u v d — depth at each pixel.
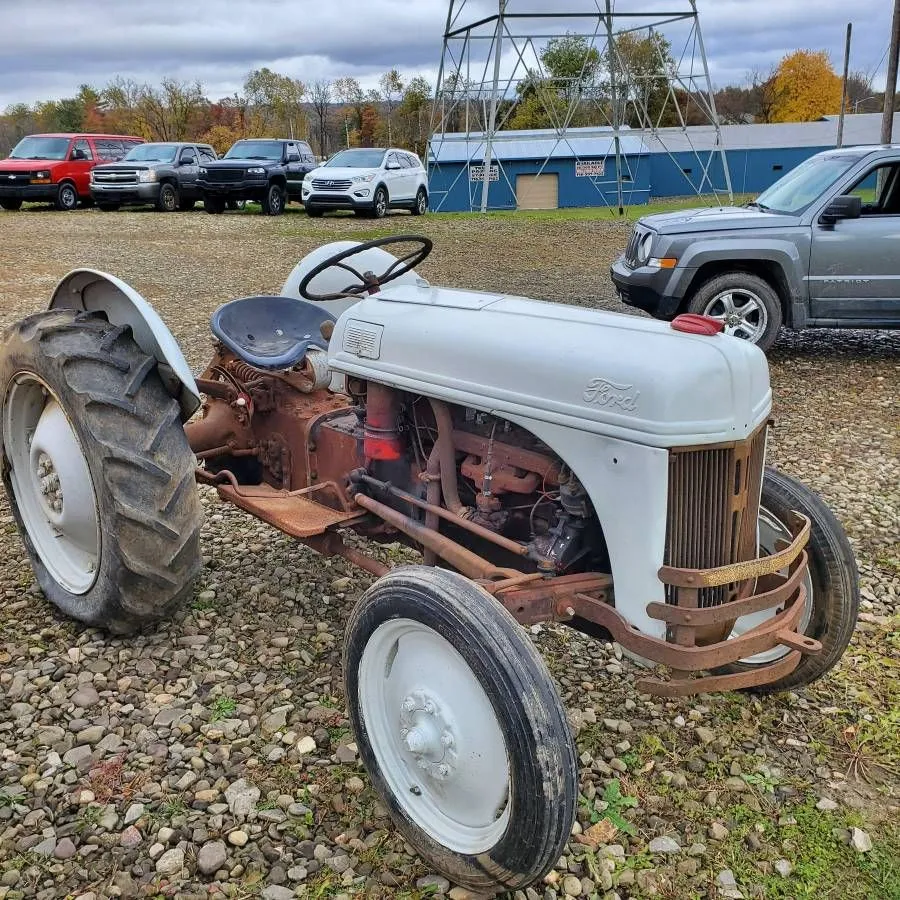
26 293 10.61
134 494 3.03
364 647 2.51
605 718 3.09
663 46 42.03
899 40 17.98
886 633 3.69
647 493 2.34
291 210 22.05
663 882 2.42
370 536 3.52
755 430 2.43
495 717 2.17
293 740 2.88
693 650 2.34
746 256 7.75
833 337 9.39
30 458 3.58
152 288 11.16
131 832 2.47
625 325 2.59
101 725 2.91
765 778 2.84
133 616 3.19
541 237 17.30
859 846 2.57
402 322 2.99
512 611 2.47
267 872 2.38
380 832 2.54
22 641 3.37
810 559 2.99
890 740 3.04
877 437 6.14
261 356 3.67
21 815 2.53
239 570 4.00
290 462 3.77
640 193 30.67
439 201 29.56
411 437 3.16
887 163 7.68
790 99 58.78
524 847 2.09
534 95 39.56
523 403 2.57
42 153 21.36
